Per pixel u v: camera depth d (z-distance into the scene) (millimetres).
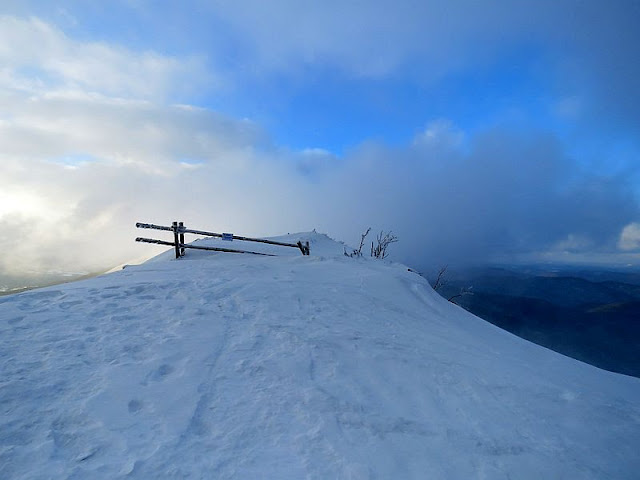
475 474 2893
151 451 2568
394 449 3020
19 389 3139
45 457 2404
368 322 6328
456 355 5344
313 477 2551
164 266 10156
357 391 3875
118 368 3684
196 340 4590
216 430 2932
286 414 3268
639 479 3176
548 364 5914
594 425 3920
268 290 7367
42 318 4953
